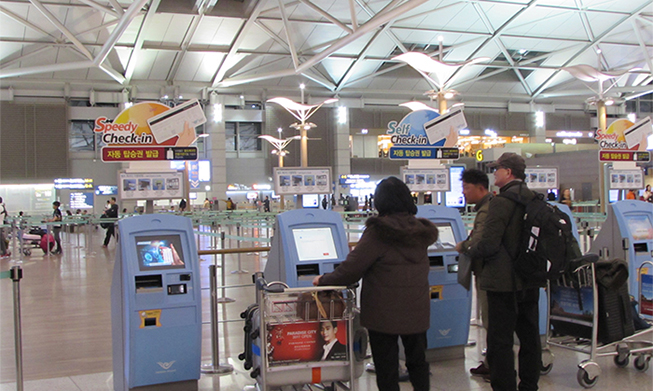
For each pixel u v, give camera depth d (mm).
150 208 5941
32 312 7609
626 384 4332
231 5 32875
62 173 38094
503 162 3910
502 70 44031
